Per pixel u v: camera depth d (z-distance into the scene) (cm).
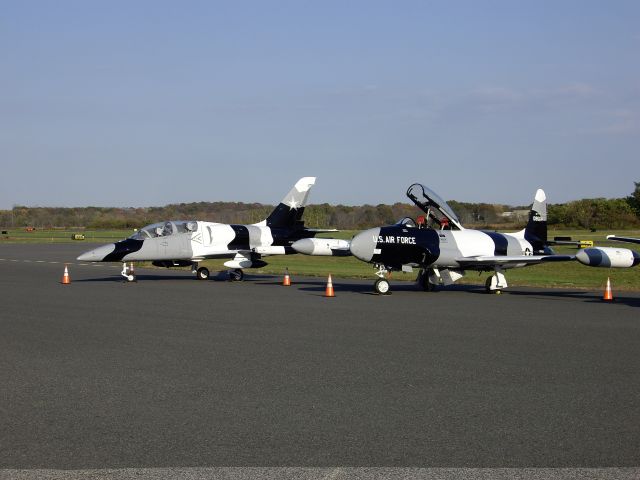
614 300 2045
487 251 2334
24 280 2777
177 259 2723
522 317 1620
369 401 823
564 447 656
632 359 1089
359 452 641
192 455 632
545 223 2606
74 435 689
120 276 3047
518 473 589
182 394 855
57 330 1389
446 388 891
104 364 1040
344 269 3638
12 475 583
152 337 1301
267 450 646
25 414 763
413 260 2211
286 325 1470
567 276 3253
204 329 1406
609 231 10019
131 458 624
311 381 929
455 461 618
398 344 1228
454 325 1477
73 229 14562
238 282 2736
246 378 946
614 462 616
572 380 938
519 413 773
